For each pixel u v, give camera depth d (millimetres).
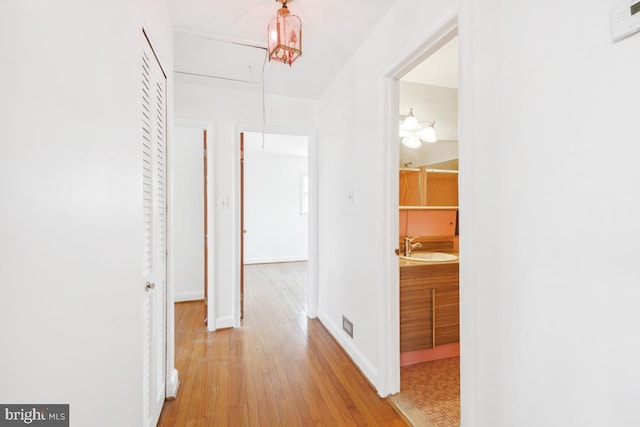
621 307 689
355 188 2158
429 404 1698
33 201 485
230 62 2311
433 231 2711
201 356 2252
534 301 894
